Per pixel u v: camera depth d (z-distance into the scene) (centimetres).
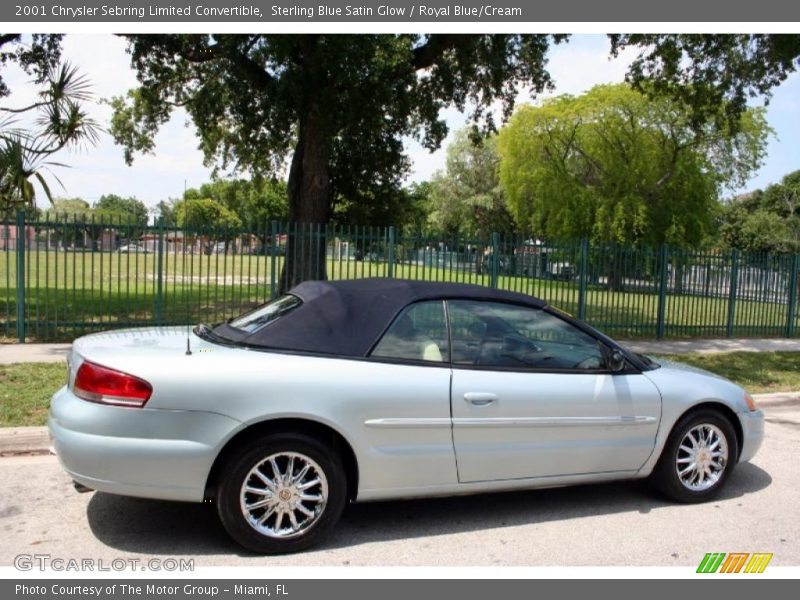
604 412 460
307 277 1258
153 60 1703
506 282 1365
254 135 2047
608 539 430
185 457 365
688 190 3494
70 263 3284
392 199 2184
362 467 400
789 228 5103
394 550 404
